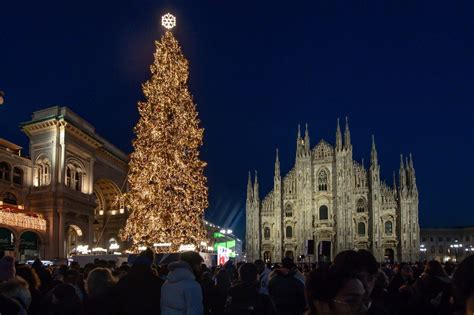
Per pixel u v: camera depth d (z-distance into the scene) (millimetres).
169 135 47719
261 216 115438
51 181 66062
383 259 104250
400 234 104312
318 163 112938
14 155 63969
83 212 71188
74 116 70312
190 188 47938
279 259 111375
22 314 8203
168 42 50125
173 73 49438
